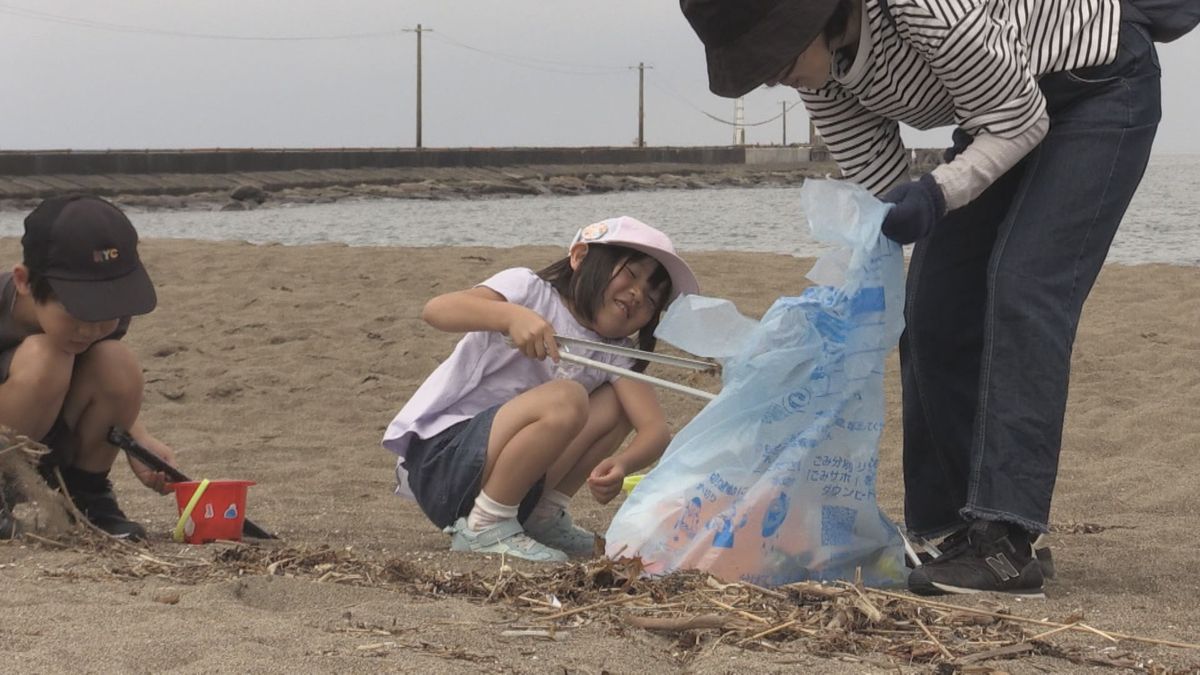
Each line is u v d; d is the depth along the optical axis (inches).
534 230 757.3
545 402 116.1
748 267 373.4
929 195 103.2
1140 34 107.7
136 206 1179.3
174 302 308.3
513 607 93.5
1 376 115.7
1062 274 105.0
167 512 140.7
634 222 122.6
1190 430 191.6
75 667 75.2
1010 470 103.3
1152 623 93.4
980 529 104.2
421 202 1325.0
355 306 300.5
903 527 135.0
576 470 125.6
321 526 135.5
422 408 124.3
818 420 103.0
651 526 103.9
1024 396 103.7
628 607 92.1
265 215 1000.2
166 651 78.4
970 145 106.2
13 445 114.3
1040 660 82.8
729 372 103.8
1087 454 182.9
